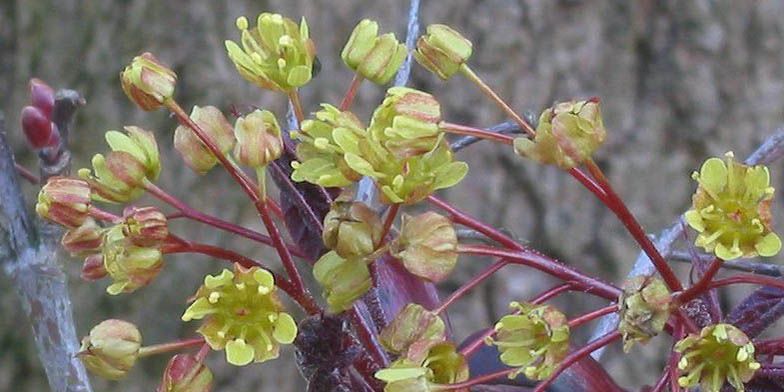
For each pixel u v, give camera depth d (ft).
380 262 0.51
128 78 0.43
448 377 0.41
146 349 0.43
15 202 0.53
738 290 1.20
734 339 0.39
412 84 1.38
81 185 0.43
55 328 0.53
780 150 0.61
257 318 0.41
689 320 0.42
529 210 1.41
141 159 0.44
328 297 0.40
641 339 0.40
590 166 0.43
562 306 1.32
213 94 1.41
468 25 1.41
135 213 0.41
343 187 0.44
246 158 0.41
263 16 0.43
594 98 0.43
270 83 0.43
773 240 0.41
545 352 0.41
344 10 1.40
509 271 1.36
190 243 0.42
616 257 1.40
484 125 1.38
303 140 0.41
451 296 0.44
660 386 0.43
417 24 0.66
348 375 0.42
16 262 0.53
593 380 0.50
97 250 0.43
